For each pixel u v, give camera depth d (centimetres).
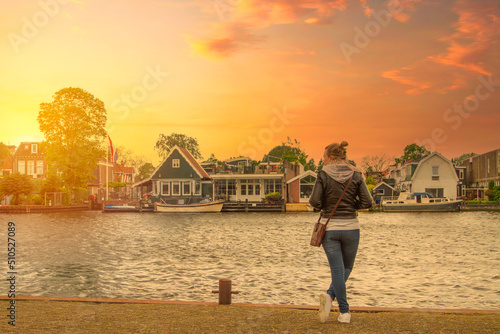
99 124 6212
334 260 608
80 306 761
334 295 641
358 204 622
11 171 8244
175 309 738
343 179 603
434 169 7019
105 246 2602
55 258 2103
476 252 2312
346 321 611
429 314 686
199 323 625
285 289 1384
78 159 6178
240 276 1612
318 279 1545
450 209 6444
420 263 1934
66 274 1664
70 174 6334
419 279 1559
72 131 6088
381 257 2125
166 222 4628
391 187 7325
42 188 6406
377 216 5644
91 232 3550
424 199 6488
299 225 4156
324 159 639
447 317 655
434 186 7006
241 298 1265
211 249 2441
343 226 603
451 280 1542
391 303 1224
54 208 6281
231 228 3869
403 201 6488
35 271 1730
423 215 5803
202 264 1908
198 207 6191
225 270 1747
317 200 610
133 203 7019
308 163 8400
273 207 6209
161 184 6762
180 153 6738
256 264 1897
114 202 7000
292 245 2619
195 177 6688
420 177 7000
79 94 6075
